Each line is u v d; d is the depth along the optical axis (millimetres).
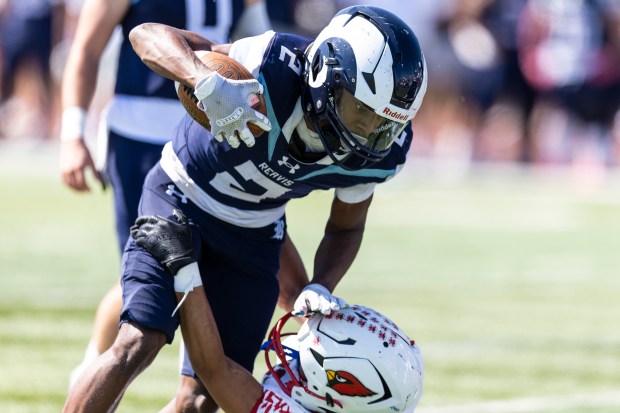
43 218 40312
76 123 17578
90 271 29953
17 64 62375
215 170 13836
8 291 26828
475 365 20984
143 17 17609
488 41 56375
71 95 17641
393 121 12883
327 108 12781
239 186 13867
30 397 17453
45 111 63219
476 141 58219
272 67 13086
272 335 13633
